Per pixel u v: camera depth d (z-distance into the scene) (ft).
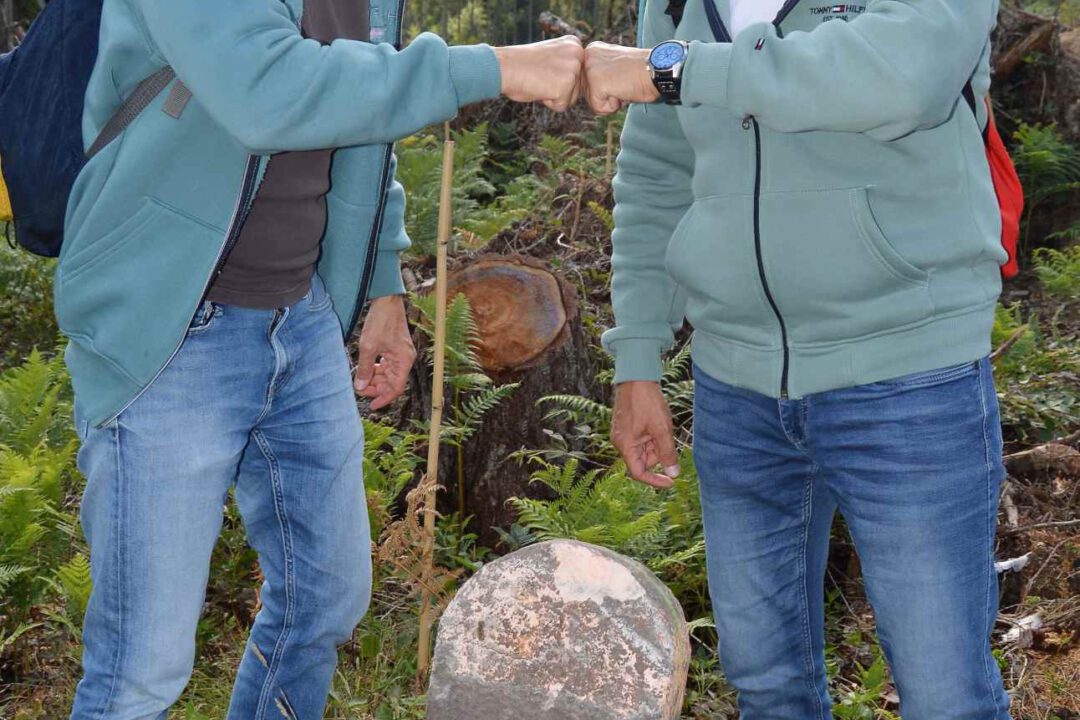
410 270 15.78
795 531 6.43
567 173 21.30
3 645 8.99
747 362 5.98
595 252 17.03
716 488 6.44
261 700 6.96
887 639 5.88
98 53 5.52
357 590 6.96
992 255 5.51
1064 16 29.27
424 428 11.29
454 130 25.84
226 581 10.56
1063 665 9.25
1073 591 10.16
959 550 5.56
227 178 5.47
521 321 11.43
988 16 5.16
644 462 7.11
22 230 5.87
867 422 5.59
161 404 5.78
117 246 5.53
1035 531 10.92
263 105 4.98
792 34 5.16
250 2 5.04
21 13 30.63
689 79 5.24
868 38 4.89
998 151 5.81
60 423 13.01
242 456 6.64
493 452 11.46
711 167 5.85
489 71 5.39
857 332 5.54
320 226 6.48
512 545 11.01
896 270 5.39
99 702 5.85
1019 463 12.14
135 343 5.59
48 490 10.94
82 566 9.37
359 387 8.11
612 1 30.22
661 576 10.46
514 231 17.60
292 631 6.89
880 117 4.90
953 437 5.47
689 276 6.08
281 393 6.44
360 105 5.08
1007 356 14.58
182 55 5.00
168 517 5.81
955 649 5.63
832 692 8.92
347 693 8.69
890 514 5.59
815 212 5.47
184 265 5.53
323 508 6.70
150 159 5.40
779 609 6.49
